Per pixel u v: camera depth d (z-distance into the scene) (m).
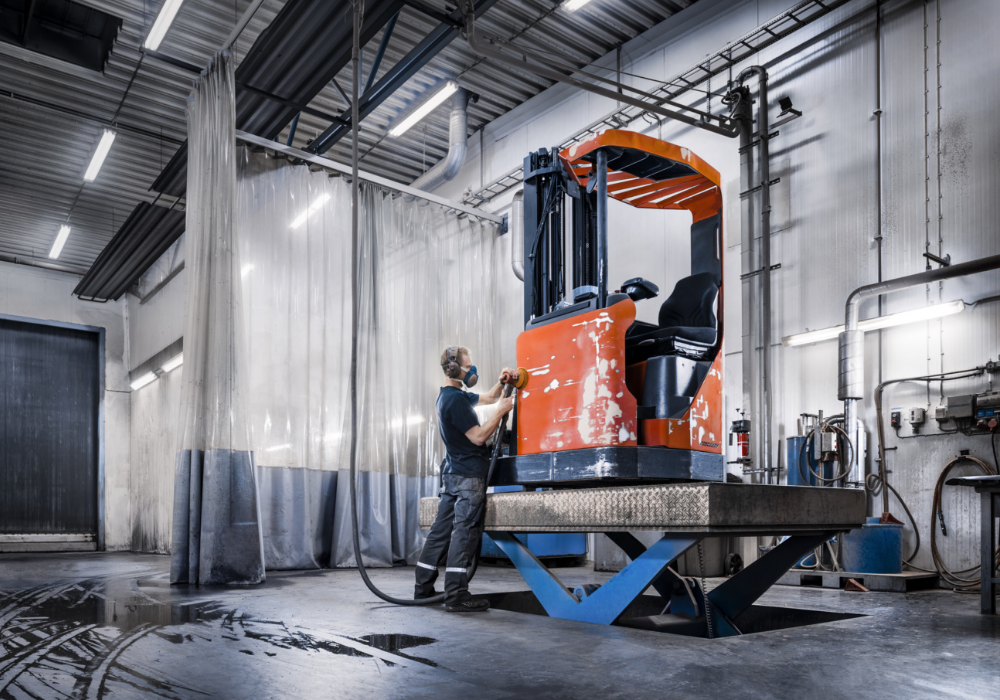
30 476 14.35
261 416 8.41
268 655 3.12
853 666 2.85
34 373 14.75
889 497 6.89
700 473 4.01
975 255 6.57
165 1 7.16
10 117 10.32
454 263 10.77
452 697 2.39
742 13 8.62
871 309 7.16
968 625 3.96
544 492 4.11
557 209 4.54
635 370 4.07
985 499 4.44
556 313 4.25
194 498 6.63
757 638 3.50
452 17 7.89
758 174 8.20
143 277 15.06
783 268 7.90
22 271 14.95
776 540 7.25
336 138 10.40
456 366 4.59
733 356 8.27
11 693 2.49
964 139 6.73
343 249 9.45
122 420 15.54
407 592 5.74
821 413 7.20
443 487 4.77
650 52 9.55
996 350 6.34
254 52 7.94
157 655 3.14
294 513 8.52
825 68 7.79
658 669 2.80
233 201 7.27
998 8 6.62
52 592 5.82
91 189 12.35
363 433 9.16
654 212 9.23
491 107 11.20
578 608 4.10
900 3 7.27
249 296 8.53
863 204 7.35
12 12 8.16
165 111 10.27
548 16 9.14
